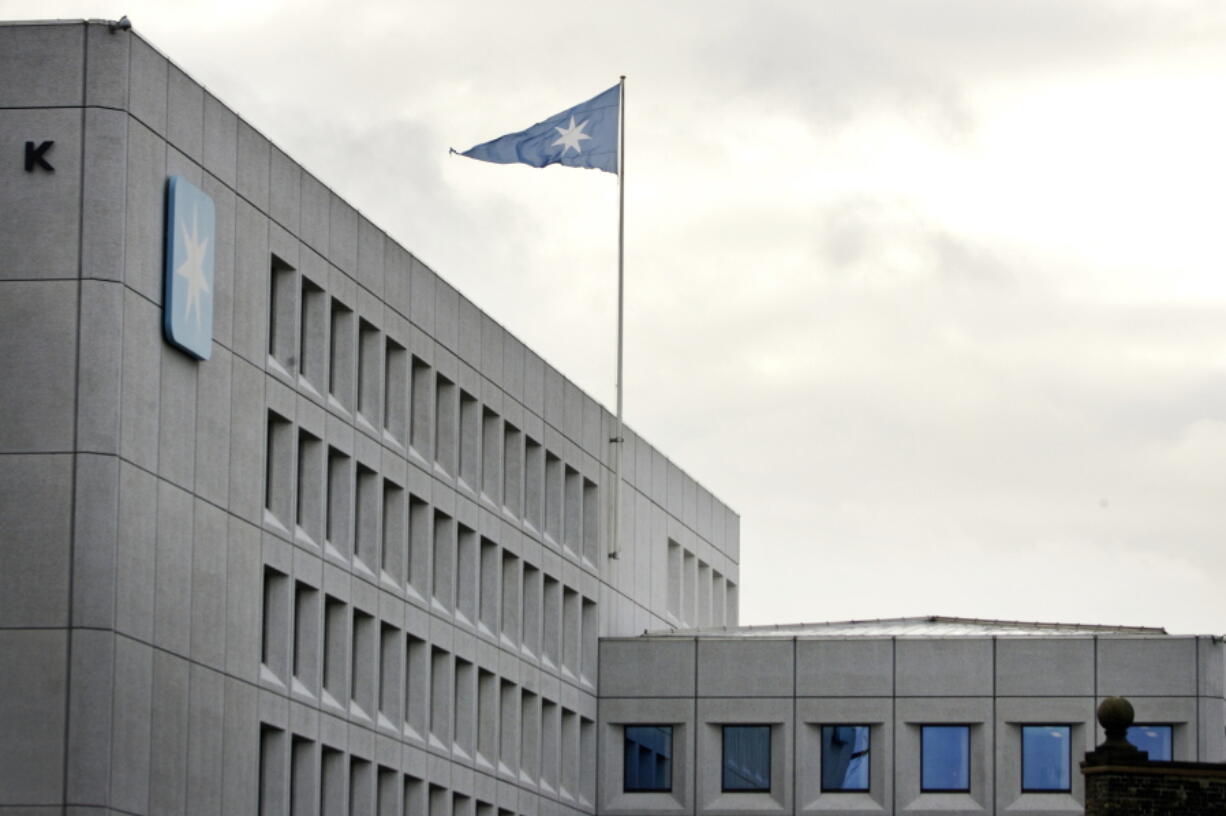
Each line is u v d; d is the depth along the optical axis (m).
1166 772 58.81
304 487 72.75
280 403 70.62
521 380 88.31
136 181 63.66
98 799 60.88
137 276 63.50
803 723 91.69
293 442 71.19
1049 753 90.50
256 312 69.38
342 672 73.88
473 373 84.25
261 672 68.94
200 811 65.31
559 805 89.38
